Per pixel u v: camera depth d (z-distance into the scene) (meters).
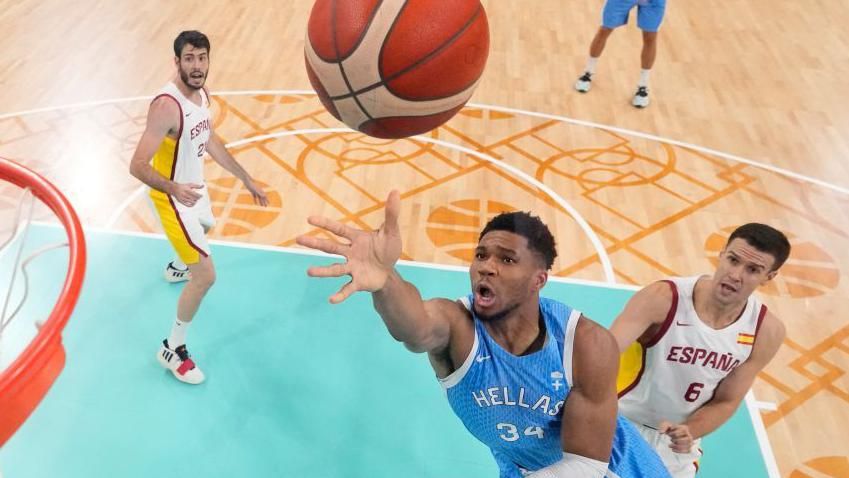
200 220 3.39
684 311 2.34
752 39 8.05
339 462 3.11
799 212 5.09
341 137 5.65
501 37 7.74
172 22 7.51
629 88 6.79
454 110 1.98
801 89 6.92
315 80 1.96
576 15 8.45
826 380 3.70
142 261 4.17
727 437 3.35
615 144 5.83
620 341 2.27
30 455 3.00
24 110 5.62
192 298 3.24
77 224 2.16
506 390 1.77
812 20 8.64
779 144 5.96
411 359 3.67
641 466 2.15
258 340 3.72
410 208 4.86
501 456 2.17
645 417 2.60
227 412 3.30
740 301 2.27
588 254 4.54
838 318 4.12
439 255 4.44
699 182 5.38
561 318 1.72
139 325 3.73
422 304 1.62
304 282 4.14
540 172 5.38
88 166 5.00
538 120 6.12
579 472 1.72
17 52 6.55
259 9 8.05
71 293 1.90
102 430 3.14
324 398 3.42
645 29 6.06
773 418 3.47
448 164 5.40
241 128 5.68
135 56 6.66
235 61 6.79
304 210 4.76
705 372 2.41
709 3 9.07
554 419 1.81
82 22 7.29
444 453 3.20
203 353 3.61
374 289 1.49
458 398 1.88
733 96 6.73
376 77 1.85
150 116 3.02
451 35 1.85
